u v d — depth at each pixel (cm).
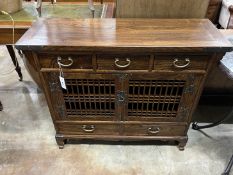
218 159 147
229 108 188
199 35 116
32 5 172
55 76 120
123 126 143
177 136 147
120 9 145
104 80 121
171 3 142
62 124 144
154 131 145
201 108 189
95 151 153
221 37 114
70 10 169
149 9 145
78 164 145
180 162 146
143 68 115
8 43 144
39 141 160
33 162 146
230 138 162
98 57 110
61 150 154
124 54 109
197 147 155
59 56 111
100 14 162
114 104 133
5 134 166
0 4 148
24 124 174
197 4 142
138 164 145
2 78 225
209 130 168
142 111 136
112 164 145
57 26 125
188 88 123
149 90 126
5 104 194
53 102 132
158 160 147
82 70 116
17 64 211
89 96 130
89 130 146
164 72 116
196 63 112
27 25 139
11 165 144
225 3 255
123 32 119
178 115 136
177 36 115
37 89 211
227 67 122
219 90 179
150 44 105
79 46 104
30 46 104
